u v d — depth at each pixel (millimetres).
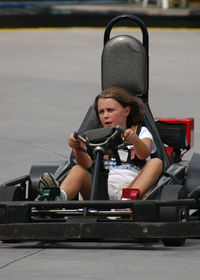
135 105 15281
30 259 12609
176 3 102250
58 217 14789
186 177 15633
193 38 60250
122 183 14930
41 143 26172
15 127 29094
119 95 15078
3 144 25984
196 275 11438
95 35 60812
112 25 17672
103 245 13984
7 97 35531
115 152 14578
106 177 15172
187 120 17312
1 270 11781
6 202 13641
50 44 55062
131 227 13023
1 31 63281
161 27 69375
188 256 12844
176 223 13258
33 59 47812
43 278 11234
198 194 15148
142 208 13195
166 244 13844
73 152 15844
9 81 39719
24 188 15844
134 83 16859
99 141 14406
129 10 96562
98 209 14750
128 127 15547
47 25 69438
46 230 13203
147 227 13023
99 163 14227
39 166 15797
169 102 34094
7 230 13406
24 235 13312
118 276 11352
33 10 94688
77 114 31859
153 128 15859
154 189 14312
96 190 14906
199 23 75625
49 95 36094
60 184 15023
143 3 108000
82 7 103500
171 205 13266
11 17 80250
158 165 14680
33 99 35094
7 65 45219
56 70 43750
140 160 15523
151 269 11812
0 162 23203
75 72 43219
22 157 23938
